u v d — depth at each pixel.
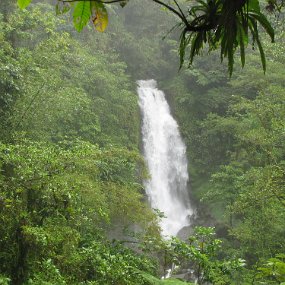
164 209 19.36
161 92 23.20
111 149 8.53
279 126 10.95
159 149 21.02
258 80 14.95
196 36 1.33
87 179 6.78
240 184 12.55
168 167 20.81
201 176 20.31
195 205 19.19
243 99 14.48
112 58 20.47
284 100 12.51
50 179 6.16
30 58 9.43
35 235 5.86
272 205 10.80
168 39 24.97
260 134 11.80
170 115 22.31
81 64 14.42
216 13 1.22
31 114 9.45
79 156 6.96
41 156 6.36
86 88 15.66
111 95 16.67
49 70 10.21
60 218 6.53
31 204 6.47
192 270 10.42
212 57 21.91
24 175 6.15
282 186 10.00
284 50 12.73
